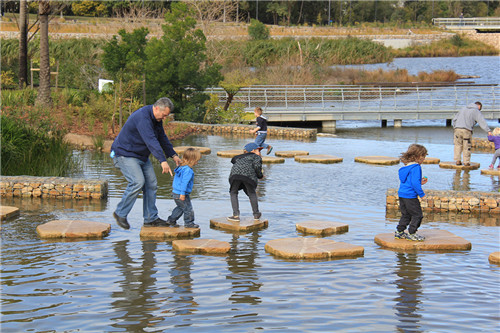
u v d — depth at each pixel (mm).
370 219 8477
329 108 29359
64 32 58719
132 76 24344
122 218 7578
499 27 97125
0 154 11484
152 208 7699
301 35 80500
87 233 7188
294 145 18797
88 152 16031
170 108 7383
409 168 6961
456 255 6672
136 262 6227
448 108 30094
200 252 6629
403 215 7098
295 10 107500
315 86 38469
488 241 7344
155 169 13320
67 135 17906
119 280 5613
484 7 127438
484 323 4629
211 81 25953
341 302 5066
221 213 8703
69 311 4824
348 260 6410
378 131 27766
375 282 5629
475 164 14414
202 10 46625
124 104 21516
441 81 50188
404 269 6074
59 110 22453
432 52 83562
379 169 13625
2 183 9828
